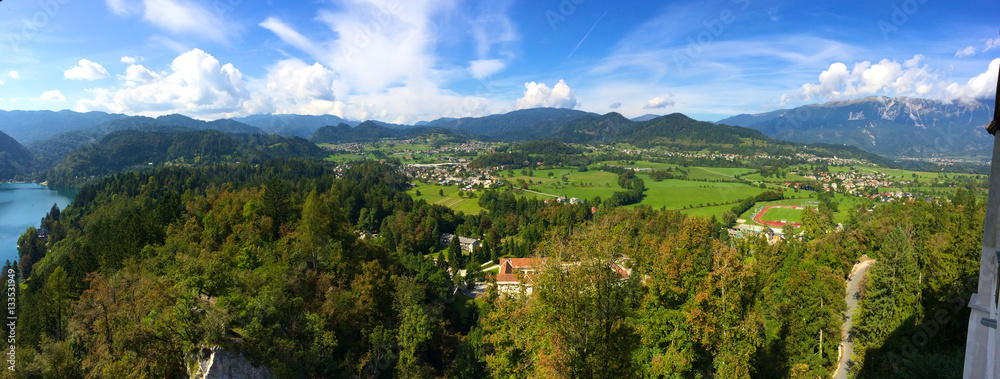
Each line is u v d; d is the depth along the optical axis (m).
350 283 49.94
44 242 103.75
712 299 25.44
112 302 34.62
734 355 24.78
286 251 51.16
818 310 35.25
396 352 44.53
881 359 31.89
